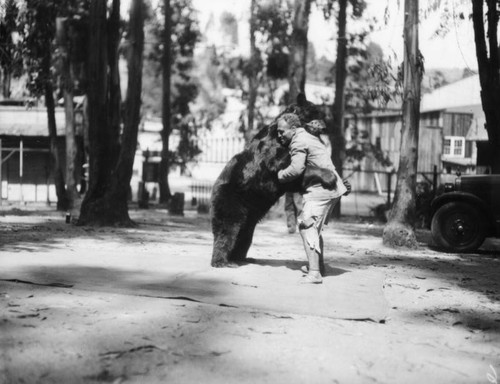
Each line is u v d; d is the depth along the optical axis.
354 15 22.91
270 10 27.41
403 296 5.97
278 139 6.42
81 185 25.22
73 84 20.02
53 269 6.38
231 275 6.28
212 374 3.34
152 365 3.43
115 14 14.52
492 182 10.83
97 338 3.88
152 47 31.86
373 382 3.33
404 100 11.13
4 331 3.94
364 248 10.78
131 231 12.43
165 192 28.44
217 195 6.81
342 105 21.86
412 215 11.04
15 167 27.08
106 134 13.96
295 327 4.38
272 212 19.20
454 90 39.03
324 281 6.20
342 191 6.12
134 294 5.23
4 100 27.97
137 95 13.80
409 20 11.19
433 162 33.69
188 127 33.25
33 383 3.10
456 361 3.79
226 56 32.00
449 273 7.91
